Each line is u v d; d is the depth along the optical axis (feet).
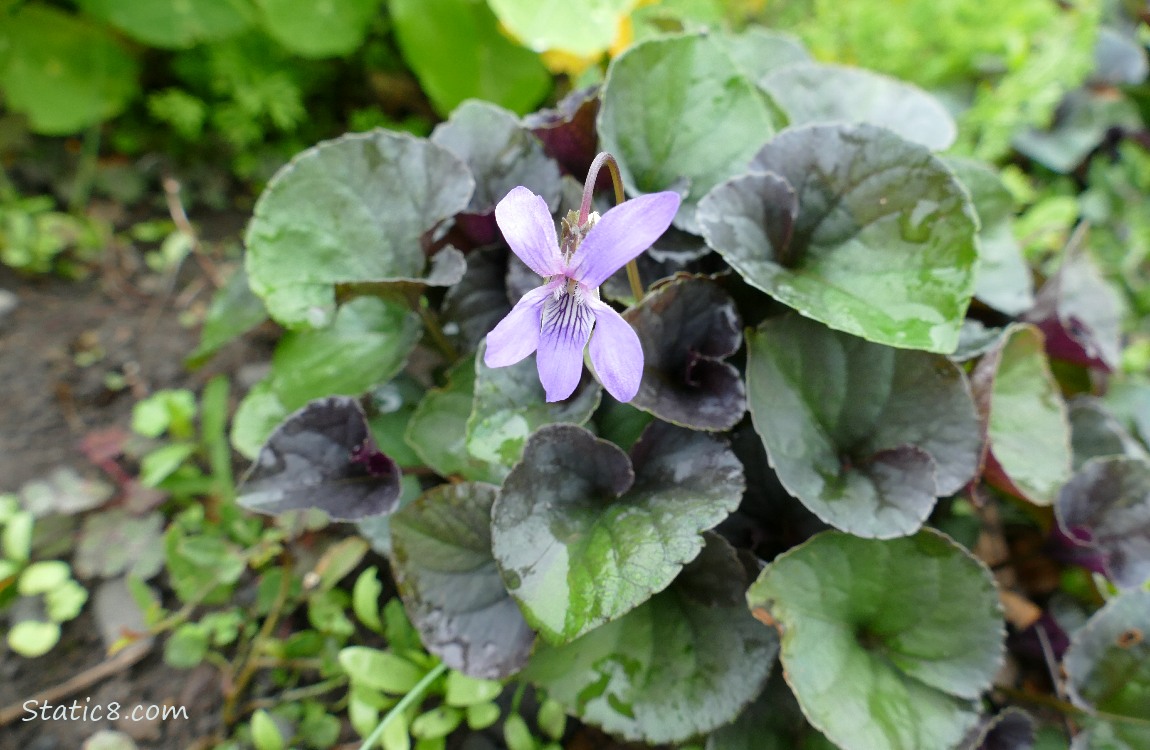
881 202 0.31
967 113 0.57
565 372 0.22
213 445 0.40
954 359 0.34
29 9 0.55
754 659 0.28
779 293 0.29
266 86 0.56
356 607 0.33
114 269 0.53
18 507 0.40
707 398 0.30
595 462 0.29
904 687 0.28
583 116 0.34
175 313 0.52
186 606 0.37
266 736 0.30
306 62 0.60
